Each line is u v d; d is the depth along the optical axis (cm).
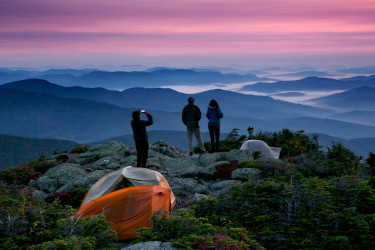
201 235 649
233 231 686
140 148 1274
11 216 730
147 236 717
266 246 700
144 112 1269
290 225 762
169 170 1488
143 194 886
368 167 1240
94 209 877
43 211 788
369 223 701
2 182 1377
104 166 1614
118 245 808
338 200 847
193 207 923
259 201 889
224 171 1334
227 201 917
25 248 652
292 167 1255
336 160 1502
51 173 1468
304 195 865
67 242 583
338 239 643
